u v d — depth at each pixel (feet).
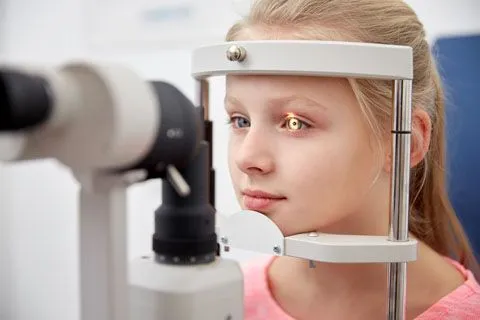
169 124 1.71
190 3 4.51
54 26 5.33
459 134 3.51
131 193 4.88
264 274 2.91
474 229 3.50
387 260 2.14
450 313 2.68
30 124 1.58
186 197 1.87
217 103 4.10
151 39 4.75
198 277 1.84
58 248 5.71
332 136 2.32
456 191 3.51
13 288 5.97
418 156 2.58
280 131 2.33
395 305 2.20
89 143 1.61
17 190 5.88
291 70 2.18
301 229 2.34
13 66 1.57
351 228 2.47
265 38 2.44
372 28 2.46
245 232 2.28
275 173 2.32
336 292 2.67
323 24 2.43
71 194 5.58
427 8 3.62
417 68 2.58
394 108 2.19
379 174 2.44
